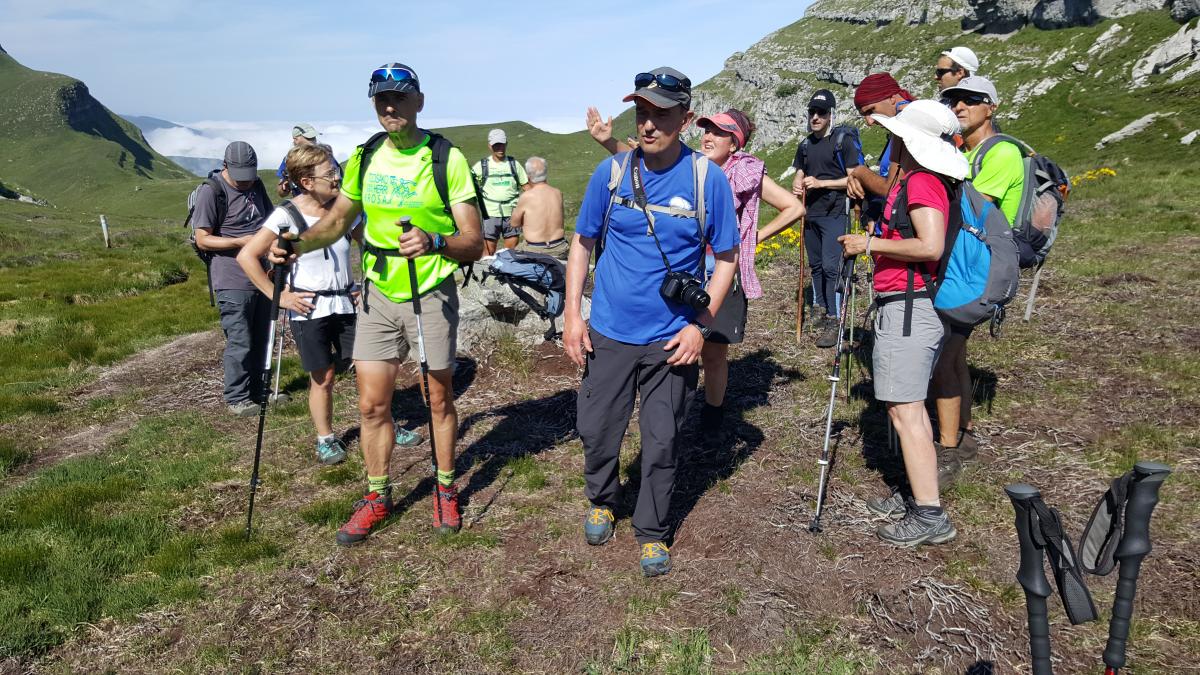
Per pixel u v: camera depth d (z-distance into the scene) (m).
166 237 28.39
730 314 4.87
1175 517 4.00
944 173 3.63
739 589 3.67
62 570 4.09
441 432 4.34
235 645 3.51
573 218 24.83
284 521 4.61
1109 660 1.96
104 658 3.47
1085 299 7.88
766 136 121.81
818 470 4.85
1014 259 3.73
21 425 6.67
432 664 3.34
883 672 3.14
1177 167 18.81
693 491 4.68
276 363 7.90
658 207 3.67
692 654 3.27
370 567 4.07
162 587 3.94
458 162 4.05
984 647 3.23
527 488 4.86
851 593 3.61
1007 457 4.82
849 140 6.86
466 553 4.14
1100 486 4.38
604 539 4.17
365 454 4.36
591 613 3.60
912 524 3.96
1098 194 14.89
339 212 4.27
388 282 4.14
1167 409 5.26
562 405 6.25
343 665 3.36
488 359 7.10
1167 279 8.27
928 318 3.83
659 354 3.79
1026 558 1.98
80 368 8.58
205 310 11.92
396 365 4.33
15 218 64.75
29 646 3.53
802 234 6.72
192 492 5.06
